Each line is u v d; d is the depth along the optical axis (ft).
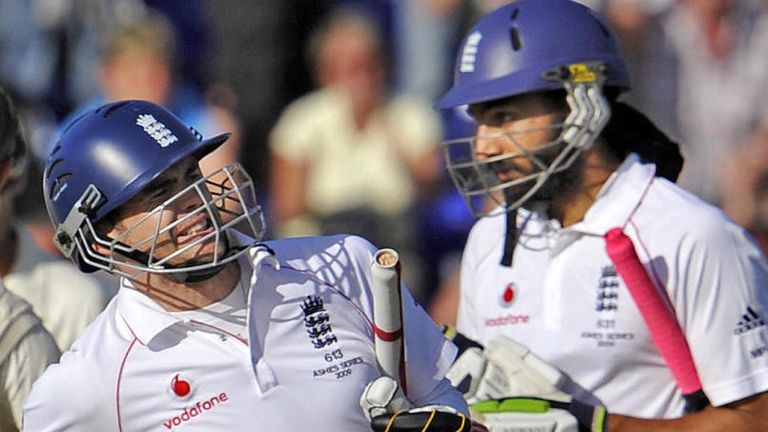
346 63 106.11
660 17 112.57
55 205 46.62
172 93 108.78
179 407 45.39
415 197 104.47
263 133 116.88
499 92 54.85
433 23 113.80
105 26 115.75
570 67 54.85
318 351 45.93
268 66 117.50
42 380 45.91
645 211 54.44
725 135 111.65
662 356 54.34
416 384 48.32
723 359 53.11
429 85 113.70
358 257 47.85
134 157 45.55
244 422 45.27
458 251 99.71
